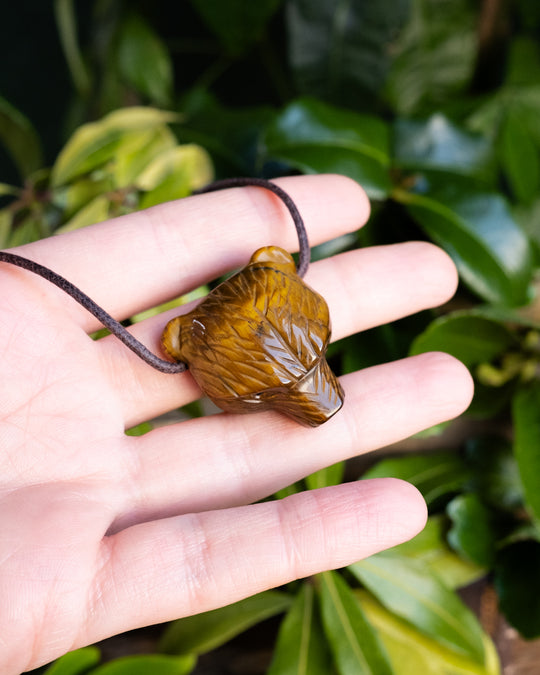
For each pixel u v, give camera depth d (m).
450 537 0.26
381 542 0.22
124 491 0.23
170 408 0.25
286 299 0.23
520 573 0.26
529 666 0.27
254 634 0.27
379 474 0.26
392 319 0.26
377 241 0.28
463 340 0.26
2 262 0.24
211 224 0.25
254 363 0.22
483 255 0.26
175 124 0.30
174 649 0.25
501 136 0.31
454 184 0.27
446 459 0.27
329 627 0.24
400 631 0.26
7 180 0.40
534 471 0.25
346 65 0.31
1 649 0.21
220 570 0.21
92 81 0.35
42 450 0.23
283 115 0.27
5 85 0.41
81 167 0.27
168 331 0.23
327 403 0.22
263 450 0.24
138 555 0.21
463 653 0.24
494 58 0.34
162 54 0.33
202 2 0.31
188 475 0.23
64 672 0.24
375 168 0.26
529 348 0.26
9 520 0.21
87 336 0.24
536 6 0.33
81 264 0.24
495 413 0.27
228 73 0.39
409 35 0.32
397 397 0.24
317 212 0.25
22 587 0.21
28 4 0.40
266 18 0.32
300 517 0.22
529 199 0.30
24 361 0.23
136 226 0.25
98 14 0.34
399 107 0.33
